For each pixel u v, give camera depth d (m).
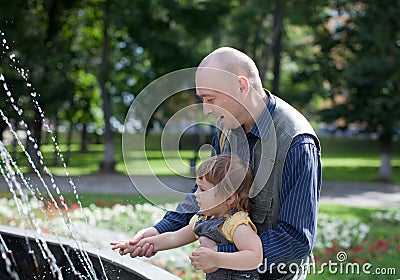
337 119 18.84
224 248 2.66
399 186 17.41
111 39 20.66
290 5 18.83
